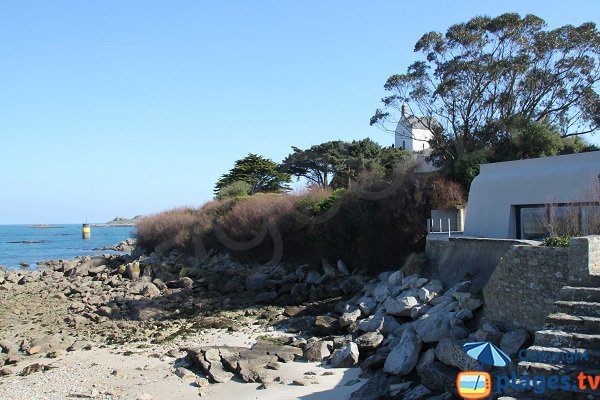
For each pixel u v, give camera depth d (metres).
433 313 19.70
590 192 23.11
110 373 19.84
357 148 64.88
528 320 15.91
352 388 16.77
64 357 22.75
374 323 21.89
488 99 44.91
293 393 16.66
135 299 35.38
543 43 43.91
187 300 35.09
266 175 73.19
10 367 21.50
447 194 36.31
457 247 24.86
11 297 39.09
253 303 33.34
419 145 70.00
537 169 27.25
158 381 18.56
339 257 39.09
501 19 44.19
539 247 15.86
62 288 41.94
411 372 16.81
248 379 17.98
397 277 27.16
